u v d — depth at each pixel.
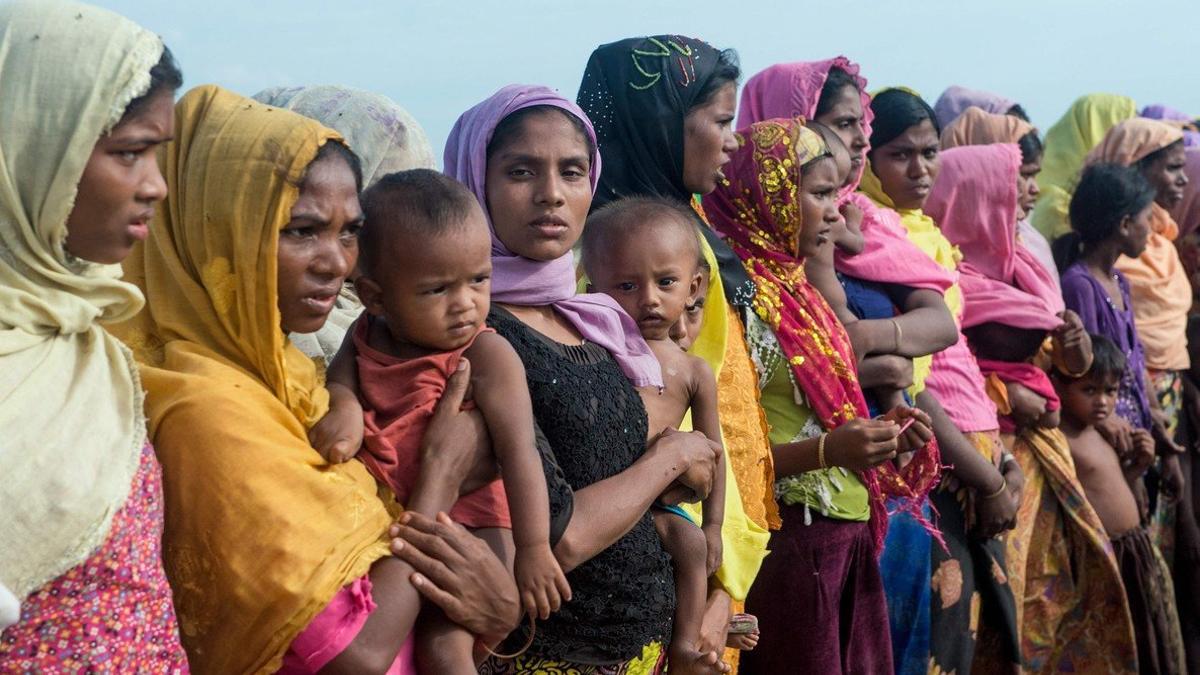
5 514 1.80
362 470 2.30
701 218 3.87
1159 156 6.90
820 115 4.78
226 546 2.09
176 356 2.24
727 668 2.95
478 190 2.91
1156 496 6.39
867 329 4.24
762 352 3.86
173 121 2.05
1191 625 6.61
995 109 7.14
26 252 1.94
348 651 2.11
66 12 1.95
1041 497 5.27
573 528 2.51
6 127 1.89
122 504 1.92
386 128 3.35
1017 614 5.05
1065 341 5.32
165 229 2.30
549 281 2.83
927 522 4.39
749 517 3.46
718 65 3.91
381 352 2.47
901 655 4.46
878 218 4.67
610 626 2.65
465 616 2.28
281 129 2.24
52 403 1.89
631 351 2.94
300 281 2.26
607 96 3.91
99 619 1.89
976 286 5.24
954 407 4.82
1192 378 6.83
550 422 2.63
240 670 2.10
